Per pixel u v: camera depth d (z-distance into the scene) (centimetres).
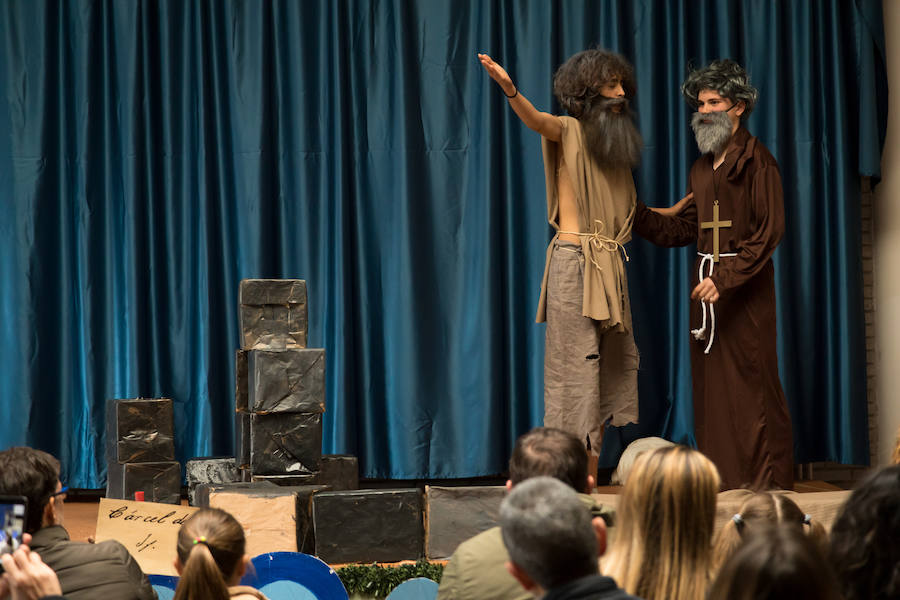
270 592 492
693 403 806
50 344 866
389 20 877
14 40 857
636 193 819
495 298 872
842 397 887
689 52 894
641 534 298
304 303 721
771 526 212
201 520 364
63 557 367
